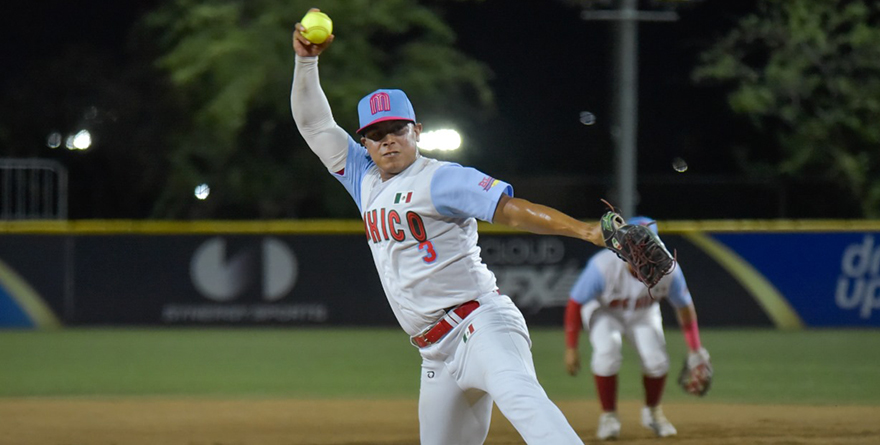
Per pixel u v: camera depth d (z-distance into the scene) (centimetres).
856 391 3497
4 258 5634
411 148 1465
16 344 4934
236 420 2962
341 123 7088
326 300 5688
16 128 7962
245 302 5678
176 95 7362
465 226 1463
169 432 2769
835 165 7206
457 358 1460
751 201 7644
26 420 2962
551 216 1336
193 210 7500
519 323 1465
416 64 7394
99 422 2934
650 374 2620
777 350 4647
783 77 7150
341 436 2706
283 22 7225
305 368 4134
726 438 2609
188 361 4347
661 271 1274
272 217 7562
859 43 7112
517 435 2636
